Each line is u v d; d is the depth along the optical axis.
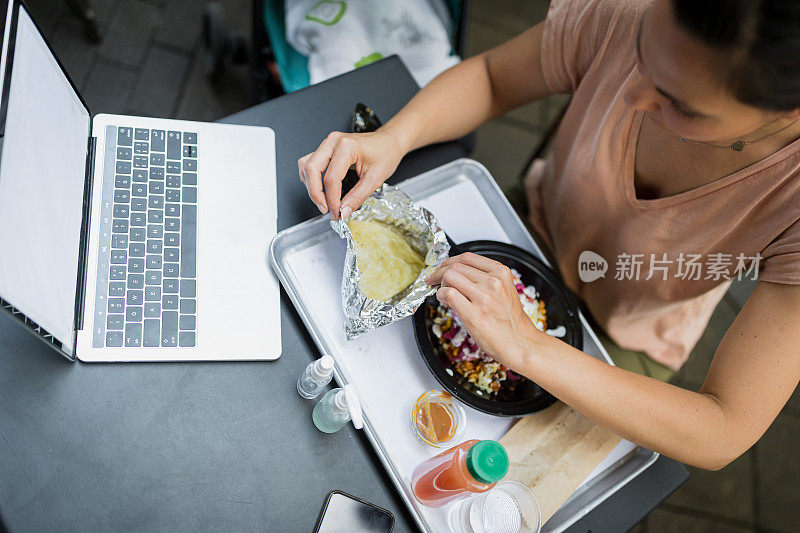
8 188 0.64
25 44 0.71
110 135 0.90
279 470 0.81
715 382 0.85
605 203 0.99
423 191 1.01
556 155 1.09
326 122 1.02
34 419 0.76
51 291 0.72
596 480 0.89
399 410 0.86
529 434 0.88
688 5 0.56
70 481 0.75
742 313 0.85
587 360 0.84
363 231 0.88
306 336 0.88
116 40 1.75
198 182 0.92
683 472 0.91
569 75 1.00
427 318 0.90
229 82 1.81
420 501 0.82
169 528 0.76
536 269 0.95
